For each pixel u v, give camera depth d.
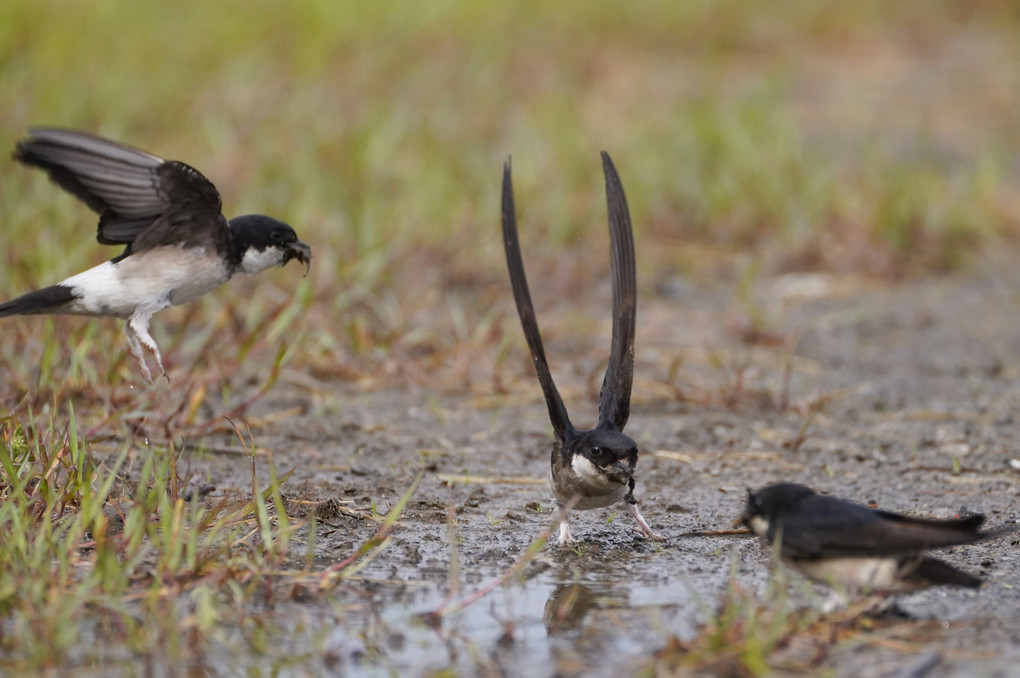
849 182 21.08
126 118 21.03
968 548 8.87
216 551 7.86
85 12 26.22
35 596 6.95
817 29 34.62
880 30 35.47
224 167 19.34
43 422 10.34
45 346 11.17
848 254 18.48
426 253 17.06
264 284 15.10
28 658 6.66
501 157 21.42
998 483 10.63
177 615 7.21
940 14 37.75
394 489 10.29
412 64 26.41
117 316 9.02
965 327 16.16
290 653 6.95
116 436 10.76
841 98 29.00
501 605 7.79
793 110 27.69
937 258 18.84
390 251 16.42
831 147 24.00
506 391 13.34
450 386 13.44
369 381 13.39
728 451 11.54
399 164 20.02
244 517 9.01
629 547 9.02
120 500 8.93
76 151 8.35
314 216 17.09
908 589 7.18
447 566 8.48
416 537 9.09
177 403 11.91
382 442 11.61
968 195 20.64
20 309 8.71
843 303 17.09
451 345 14.38
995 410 12.94
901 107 28.36
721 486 10.59
